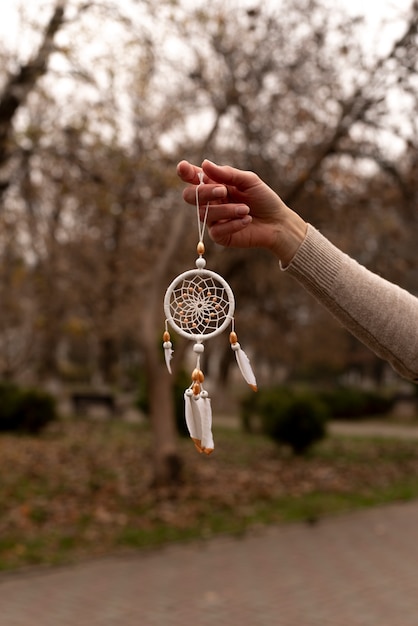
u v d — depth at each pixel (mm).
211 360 30656
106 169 10570
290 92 10688
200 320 1594
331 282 1667
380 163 10234
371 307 1650
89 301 18297
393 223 12234
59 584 6449
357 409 25703
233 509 9555
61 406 28406
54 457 13703
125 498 9922
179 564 7199
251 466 13328
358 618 5664
